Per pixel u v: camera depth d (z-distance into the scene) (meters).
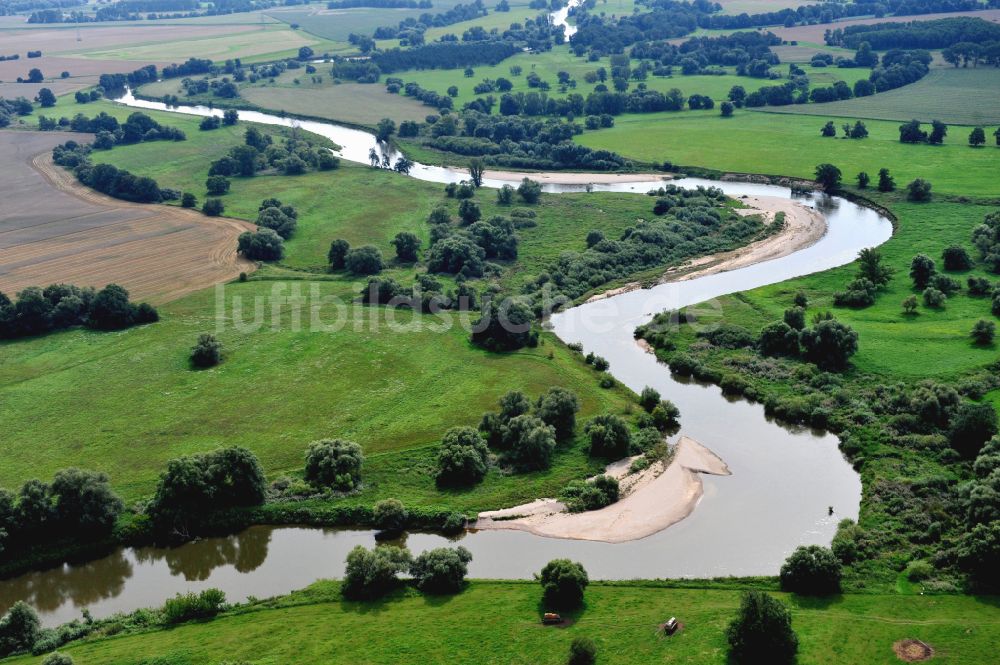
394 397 141.50
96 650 92.25
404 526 112.75
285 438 130.38
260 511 114.38
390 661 87.56
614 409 136.88
